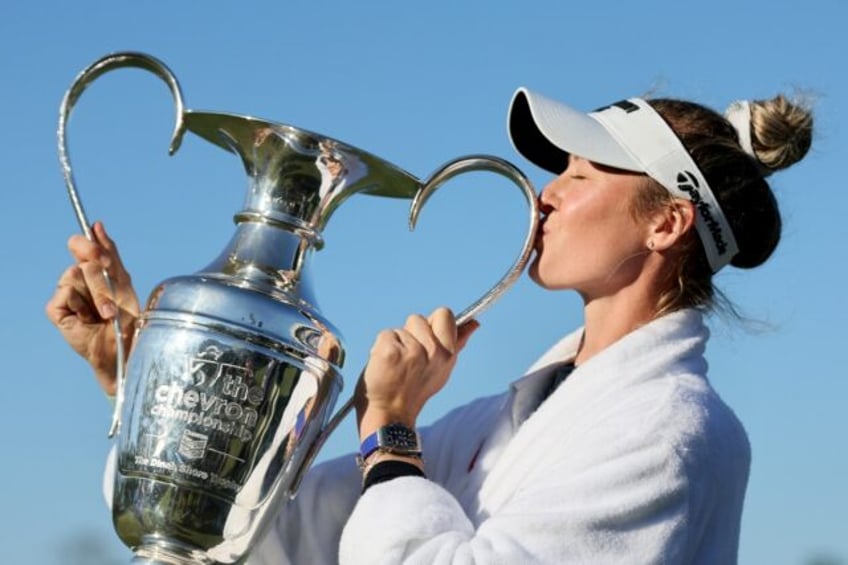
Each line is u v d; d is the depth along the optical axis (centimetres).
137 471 333
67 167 361
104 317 356
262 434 333
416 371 347
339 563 346
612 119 368
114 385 362
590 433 340
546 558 322
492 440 369
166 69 349
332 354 344
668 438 335
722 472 342
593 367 354
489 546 321
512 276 354
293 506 379
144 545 335
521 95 376
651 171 362
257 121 339
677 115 371
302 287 345
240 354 333
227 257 347
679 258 368
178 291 340
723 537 345
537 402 371
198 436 331
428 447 386
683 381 350
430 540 324
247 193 352
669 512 330
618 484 330
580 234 361
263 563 372
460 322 355
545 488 332
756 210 373
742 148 372
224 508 332
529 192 354
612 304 366
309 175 345
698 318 364
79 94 359
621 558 325
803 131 374
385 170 344
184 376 333
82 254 358
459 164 349
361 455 345
